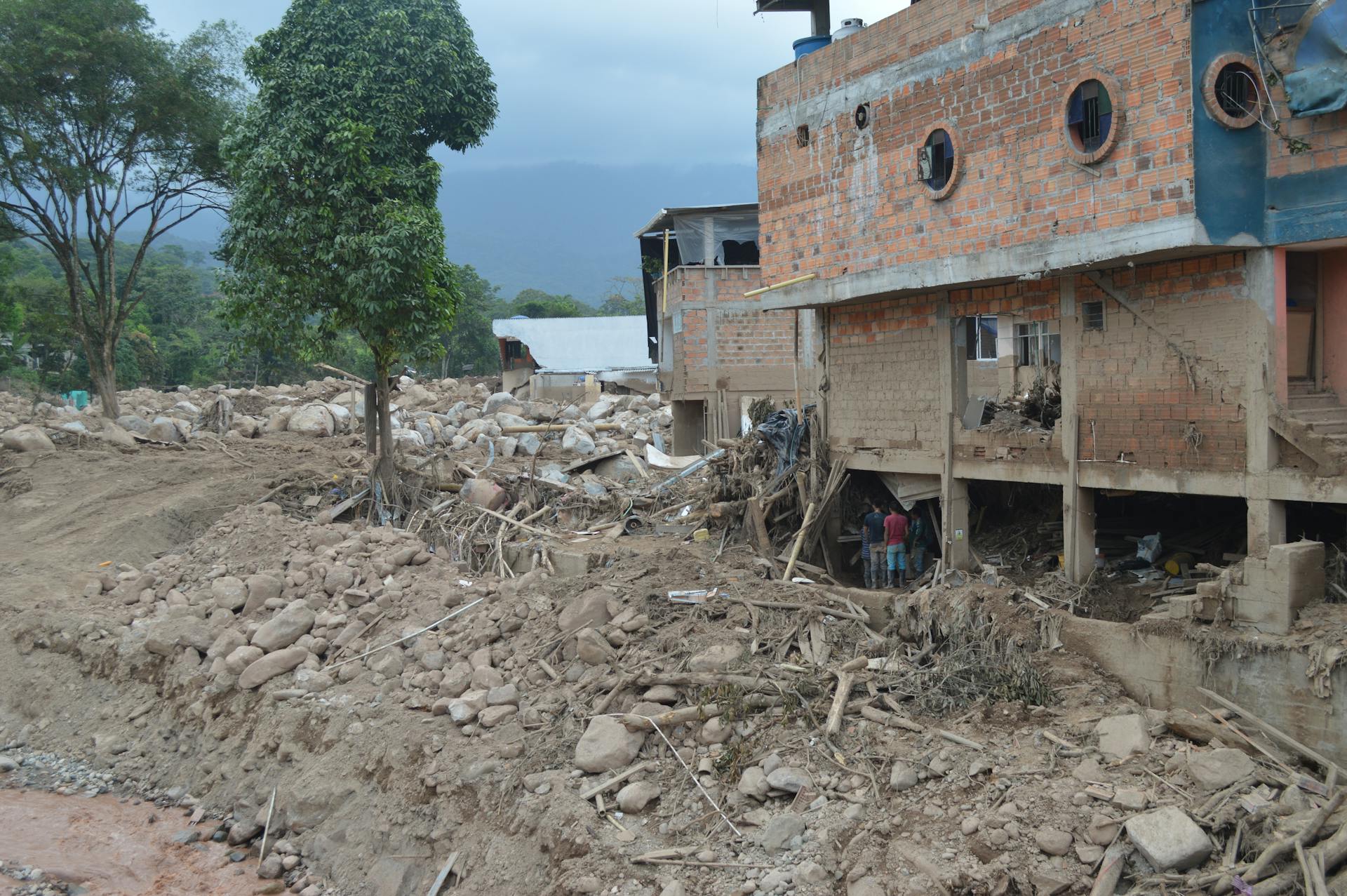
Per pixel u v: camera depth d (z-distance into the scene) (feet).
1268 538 39.60
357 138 67.00
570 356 159.43
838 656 47.06
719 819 37.96
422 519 71.87
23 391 149.79
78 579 67.97
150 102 89.92
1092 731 37.99
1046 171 44.52
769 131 62.23
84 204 99.30
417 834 43.24
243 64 70.33
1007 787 35.42
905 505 58.95
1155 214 39.81
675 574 55.47
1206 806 32.45
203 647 58.23
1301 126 38.60
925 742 39.42
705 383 89.56
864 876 33.37
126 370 174.19
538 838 39.19
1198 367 41.86
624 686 46.01
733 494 66.44
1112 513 55.36
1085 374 46.80
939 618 48.39
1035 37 44.62
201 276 343.67
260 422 108.47
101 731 56.85
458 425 121.19
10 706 60.64
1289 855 30.19
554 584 56.18
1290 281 42.75
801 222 60.03
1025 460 50.16
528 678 48.96
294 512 76.23
